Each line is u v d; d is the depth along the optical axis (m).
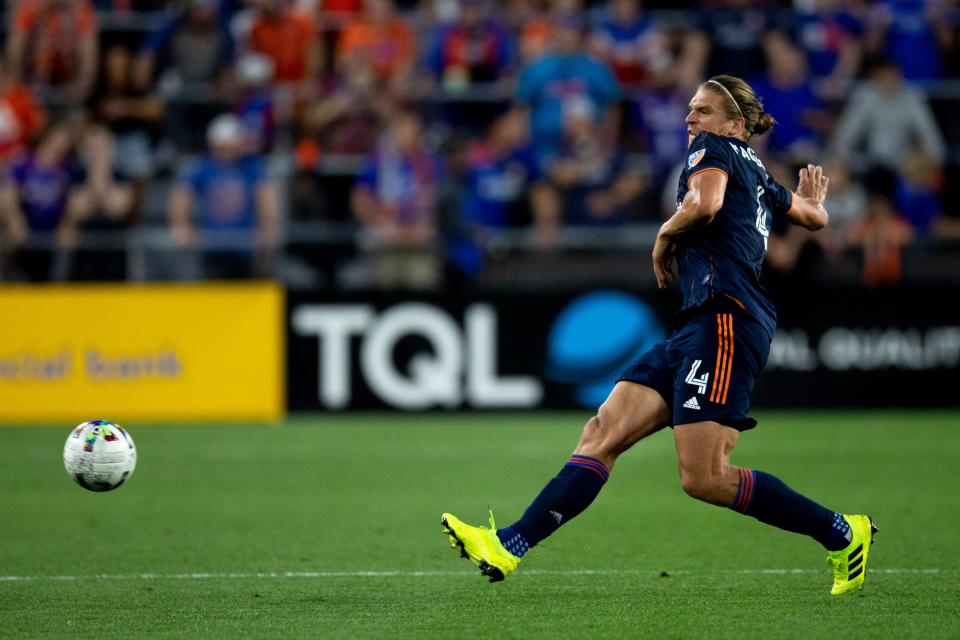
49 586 20.59
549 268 51.03
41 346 46.09
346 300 46.72
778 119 53.28
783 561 22.61
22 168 51.31
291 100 54.47
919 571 21.50
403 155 50.69
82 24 57.19
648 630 17.14
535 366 46.75
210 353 46.41
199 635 17.03
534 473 34.66
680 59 57.69
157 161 53.19
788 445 39.62
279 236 50.56
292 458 37.62
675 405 18.11
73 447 20.44
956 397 47.62
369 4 58.25
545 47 55.44
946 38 58.78
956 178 55.69
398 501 30.22
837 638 16.67
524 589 20.23
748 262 18.23
